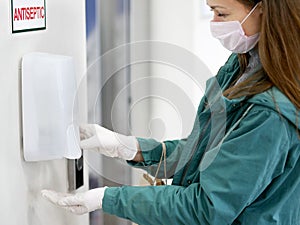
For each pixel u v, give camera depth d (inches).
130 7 101.0
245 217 52.1
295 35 48.3
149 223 52.6
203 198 51.0
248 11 50.8
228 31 51.9
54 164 55.4
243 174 48.9
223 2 50.9
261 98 49.2
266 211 51.6
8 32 45.4
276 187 51.2
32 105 48.2
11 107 46.8
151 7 109.5
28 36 48.3
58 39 53.6
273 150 48.4
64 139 48.8
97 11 92.3
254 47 53.5
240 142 49.2
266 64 49.2
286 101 48.6
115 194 52.6
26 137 48.7
